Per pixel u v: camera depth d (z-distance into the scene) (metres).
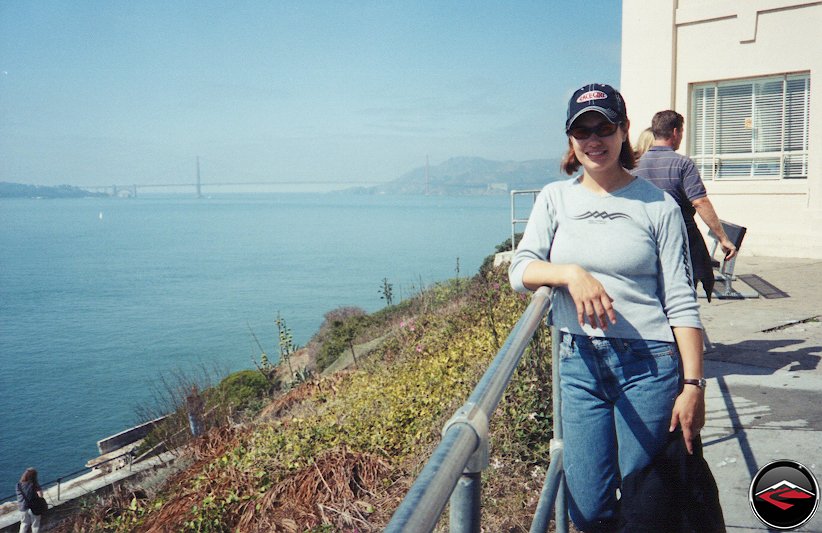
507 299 9.28
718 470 3.42
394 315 18.36
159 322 110.62
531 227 2.46
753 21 12.49
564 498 2.47
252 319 108.50
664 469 2.14
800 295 8.16
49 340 99.56
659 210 2.25
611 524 2.35
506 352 1.58
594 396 2.31
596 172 2.30
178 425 14.41
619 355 2.24
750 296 8.08
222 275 177.62
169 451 13.50
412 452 6.03
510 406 4.95
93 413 58.75
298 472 6.12
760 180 12.93
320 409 9.05
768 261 11.66
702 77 13.30
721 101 13.34
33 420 57.62
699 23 13.23
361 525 5.11
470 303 11.19
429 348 9.71
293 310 116.00
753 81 12.89
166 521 6.47
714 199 13.34
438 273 155.25
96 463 15.68
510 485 4.32
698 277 4.42
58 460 46.78
